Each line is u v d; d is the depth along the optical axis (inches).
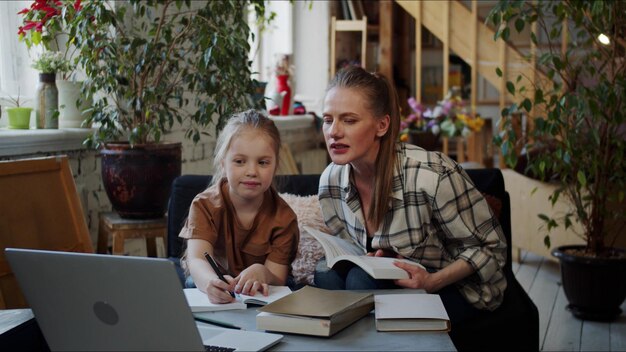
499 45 202.2
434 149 200.8
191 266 72.2
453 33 211.0
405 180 78.7
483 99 320.2
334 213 86.9
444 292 82.2
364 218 82.8
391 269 70.0
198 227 76.7
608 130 131.8
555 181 164.1
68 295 48.3
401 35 293.3
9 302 79.7
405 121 198.2
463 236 80.1
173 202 99.2
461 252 81.4
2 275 79.2
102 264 45.9
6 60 118.8
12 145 102.3
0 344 54.8
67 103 119.1
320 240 77.4
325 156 236.8
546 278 167.6
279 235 79.7
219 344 52.1
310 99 244.4
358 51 267.1
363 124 74.5
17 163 84.2
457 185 79.0
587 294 135.3
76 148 117.6
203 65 111.1
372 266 69.7
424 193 78.3
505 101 207.8
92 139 111.9
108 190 111.3
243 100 125.1
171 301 44.8
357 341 53.8
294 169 194.1
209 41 109.7
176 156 113.9
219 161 78.6
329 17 244.2
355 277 74.5
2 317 59.1
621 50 132.4
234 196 78.3
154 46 111.5
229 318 59.8
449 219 79.2
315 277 82.0
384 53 253.8
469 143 220.7
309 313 54.8
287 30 236.1
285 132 210.5
